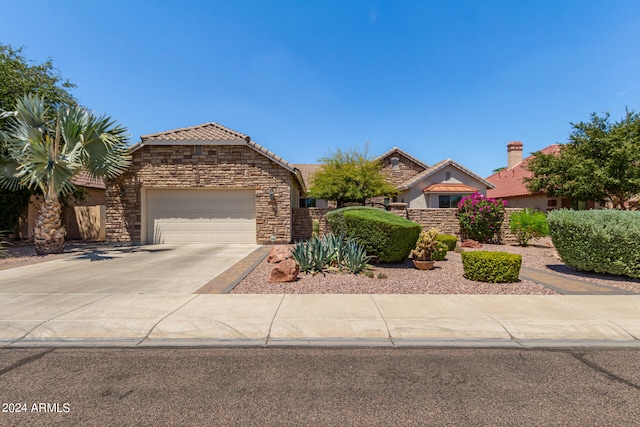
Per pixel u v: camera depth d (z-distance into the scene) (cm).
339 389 344
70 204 1970
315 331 491
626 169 1638
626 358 419
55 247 1262
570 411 307
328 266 900
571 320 529
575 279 817
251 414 301
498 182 3089
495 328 501
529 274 877
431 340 468
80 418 295
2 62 1384
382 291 702
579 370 387
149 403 318
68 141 1236
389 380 363
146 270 940
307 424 287
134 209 1526
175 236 1563
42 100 1255
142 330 492
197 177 1536
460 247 1402
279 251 1069
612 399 327
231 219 1567
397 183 2784
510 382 359
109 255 1226
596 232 794
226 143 1518
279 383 356
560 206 2281
